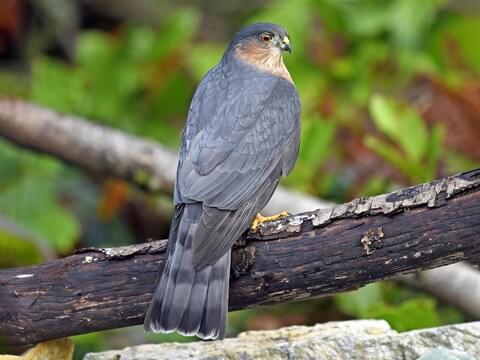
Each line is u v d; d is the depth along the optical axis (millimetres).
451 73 13875
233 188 8898
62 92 14312
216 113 9484
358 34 13969
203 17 17125
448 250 8148
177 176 8930
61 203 13758
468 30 13977
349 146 13023
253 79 9883
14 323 8664
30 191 13328
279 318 12367
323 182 13000
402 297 12008
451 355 7891
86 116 14312
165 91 14266
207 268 8320
